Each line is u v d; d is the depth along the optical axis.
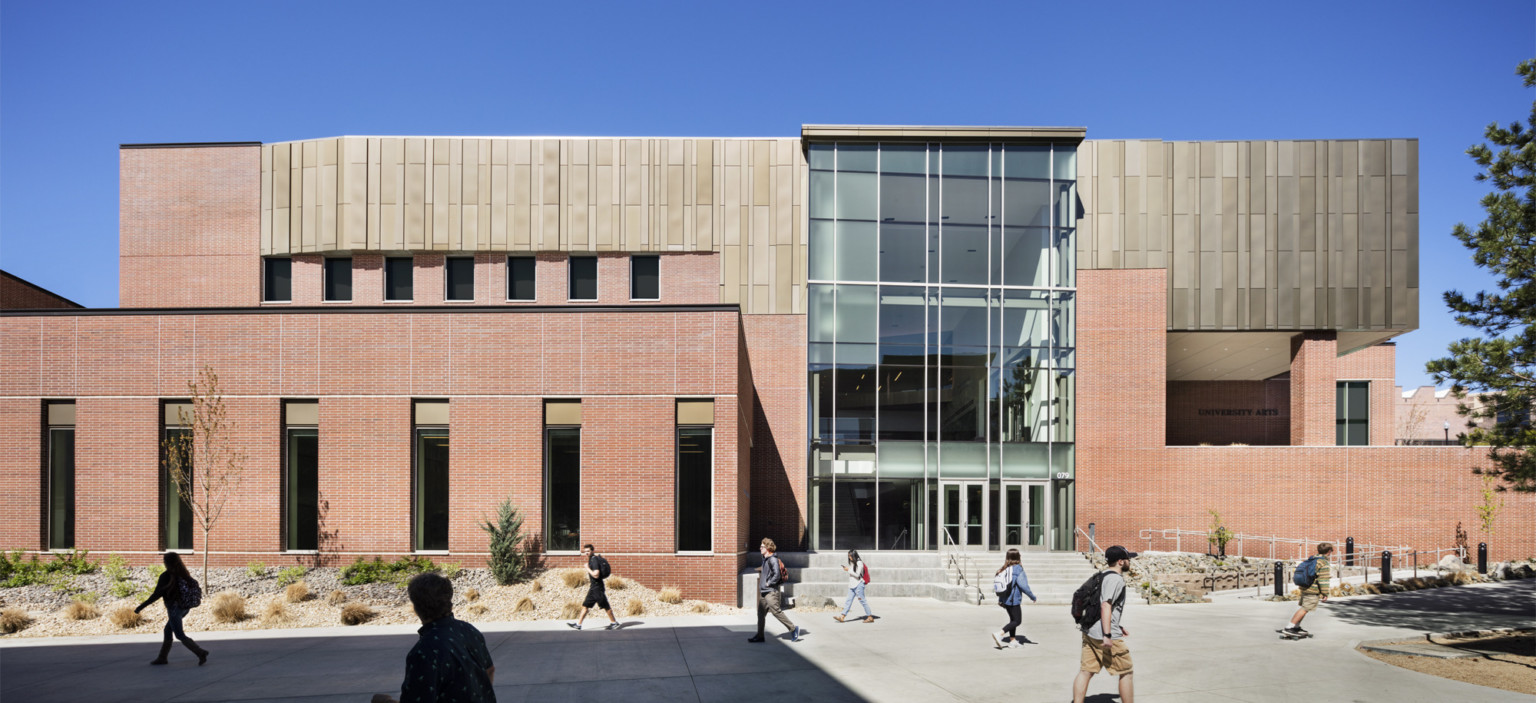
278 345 21.00
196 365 20.98
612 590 19.55
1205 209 31.55
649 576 20.36
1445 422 55.84
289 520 20.86
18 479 20.80
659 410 20.78
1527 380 14.13
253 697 10.85
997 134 29.83
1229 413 46.19
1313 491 30.02
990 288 30.02
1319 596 15.38
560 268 29.84
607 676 11.91
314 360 20.97
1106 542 29.94
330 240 29.36
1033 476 29.69
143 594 18.45
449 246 29.58
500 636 15.50
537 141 30.08
